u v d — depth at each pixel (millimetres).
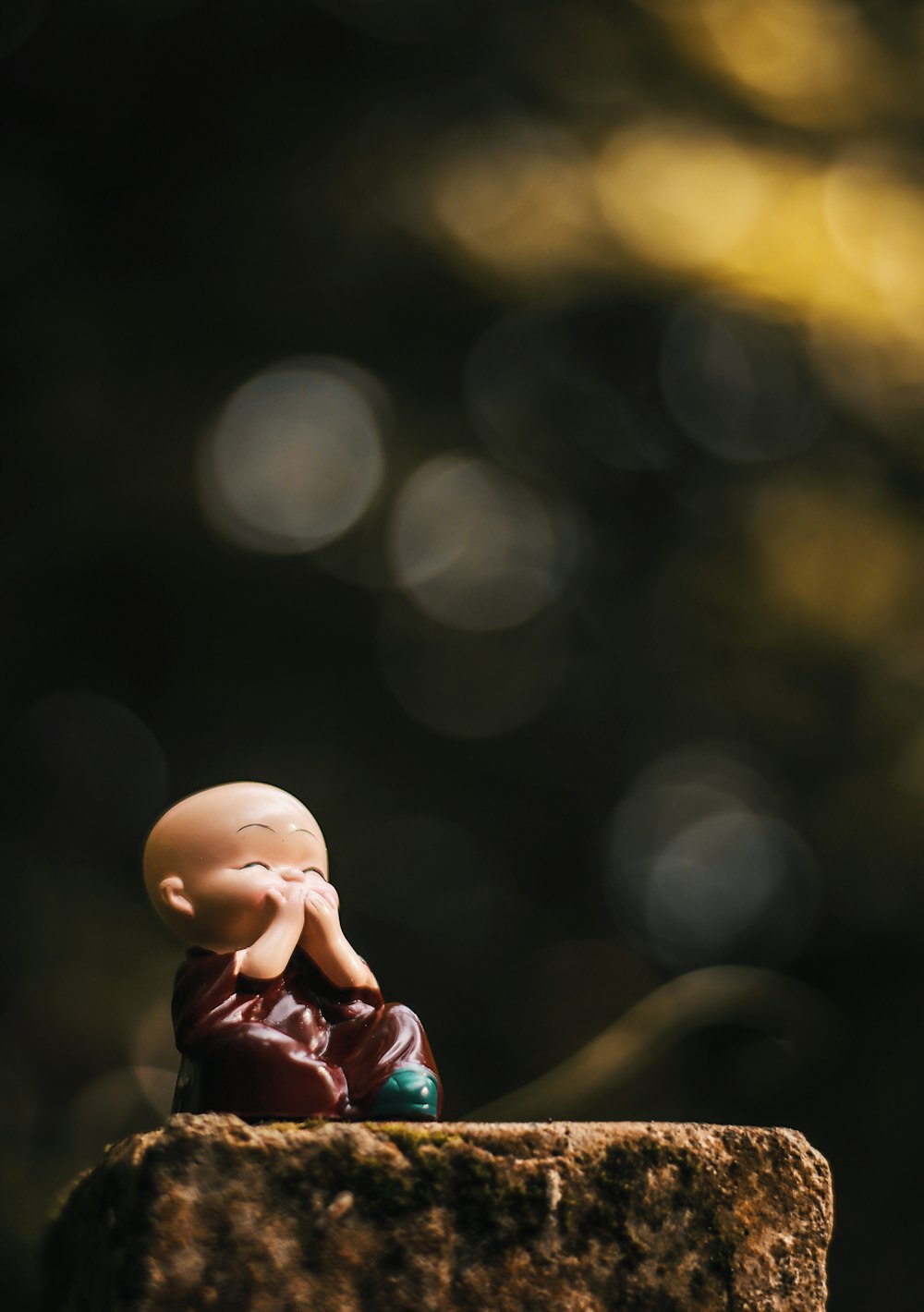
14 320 1109
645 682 1216
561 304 1122
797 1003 1047
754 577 1158
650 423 1211
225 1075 555
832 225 1130
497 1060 1242
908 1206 1071
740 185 1133
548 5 1185
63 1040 1040
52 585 1146
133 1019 1063
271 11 1150
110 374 1127
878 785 1143
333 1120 555
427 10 1177
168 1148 540
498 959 1277
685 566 1182
